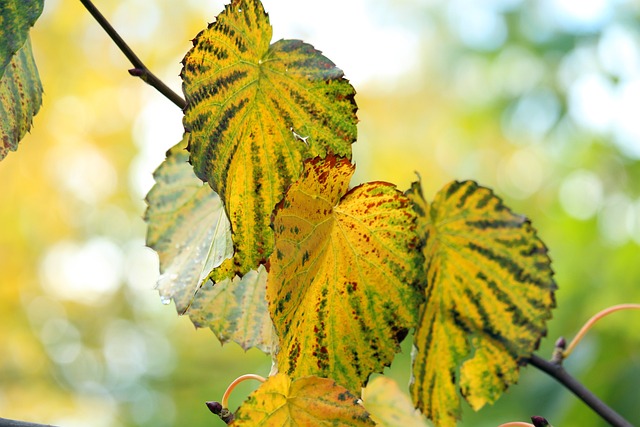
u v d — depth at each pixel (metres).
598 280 1.62
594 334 1.32
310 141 0.63
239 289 0.69
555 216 2.10
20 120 0.66
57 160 2.33
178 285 0.69
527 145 2.66
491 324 0.69
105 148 2.35
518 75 2.33
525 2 2.25
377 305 0.64
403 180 2.73
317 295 0.64
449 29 2.81
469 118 2.59
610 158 2.06
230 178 0.62
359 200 0.64
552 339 1.51
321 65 0.63
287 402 0.63
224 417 0.64
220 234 0.64
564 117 2.21
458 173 2.79
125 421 2.30
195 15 2.31
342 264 0.64
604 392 1.22
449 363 0.69
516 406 1.41
